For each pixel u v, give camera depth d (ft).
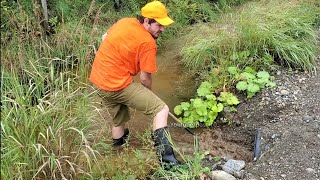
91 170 9.39
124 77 10.27
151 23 9.95
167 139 10.27
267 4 15.87
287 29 14.30
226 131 12.23
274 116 12.17
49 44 14.46
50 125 9.60
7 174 8.92
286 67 13.76
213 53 14.26
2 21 14.24
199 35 15.16
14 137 9.32
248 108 12.62
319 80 13.20
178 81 14.25
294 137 11.16
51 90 10.60
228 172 10.26
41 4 15.30
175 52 15.61
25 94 11.13
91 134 10.46
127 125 12.23
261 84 13.05
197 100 12.69
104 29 15.65
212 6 17.58
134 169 10.22
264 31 14.01
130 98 10.36
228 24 15.34
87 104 10.77
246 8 16.15
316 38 14.80
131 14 16.66
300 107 12.28
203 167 10.62
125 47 10.03
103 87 10.41
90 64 13.93
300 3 15.75
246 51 13.92
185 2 17.07
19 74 12.29
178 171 10.15
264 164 10.53
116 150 11.18
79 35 14.75
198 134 12.16
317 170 10.16
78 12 15.99
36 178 9.23
